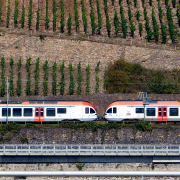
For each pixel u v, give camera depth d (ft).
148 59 275.39
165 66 272.92
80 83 249.34
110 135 190.70
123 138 190.70
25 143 188.96
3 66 258.57
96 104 234.58
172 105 197.98
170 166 179.73
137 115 198.59
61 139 189.88
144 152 176.24
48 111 194.90
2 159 179.11
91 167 179.63
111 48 280.31
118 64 263.08
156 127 191.83
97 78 252.62
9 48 276.00
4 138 188.14
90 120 197.47
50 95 246.88
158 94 239.71
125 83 250.98
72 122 196.85
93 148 186.19
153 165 179.11
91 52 278.26
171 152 176.04
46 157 179.42
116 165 179.42
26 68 262.47
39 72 262.06
